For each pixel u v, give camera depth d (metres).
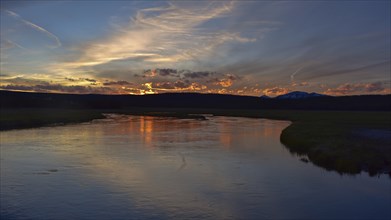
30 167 24.77
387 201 17.02
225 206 16.42
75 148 33.94
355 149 27.73
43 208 16.14
